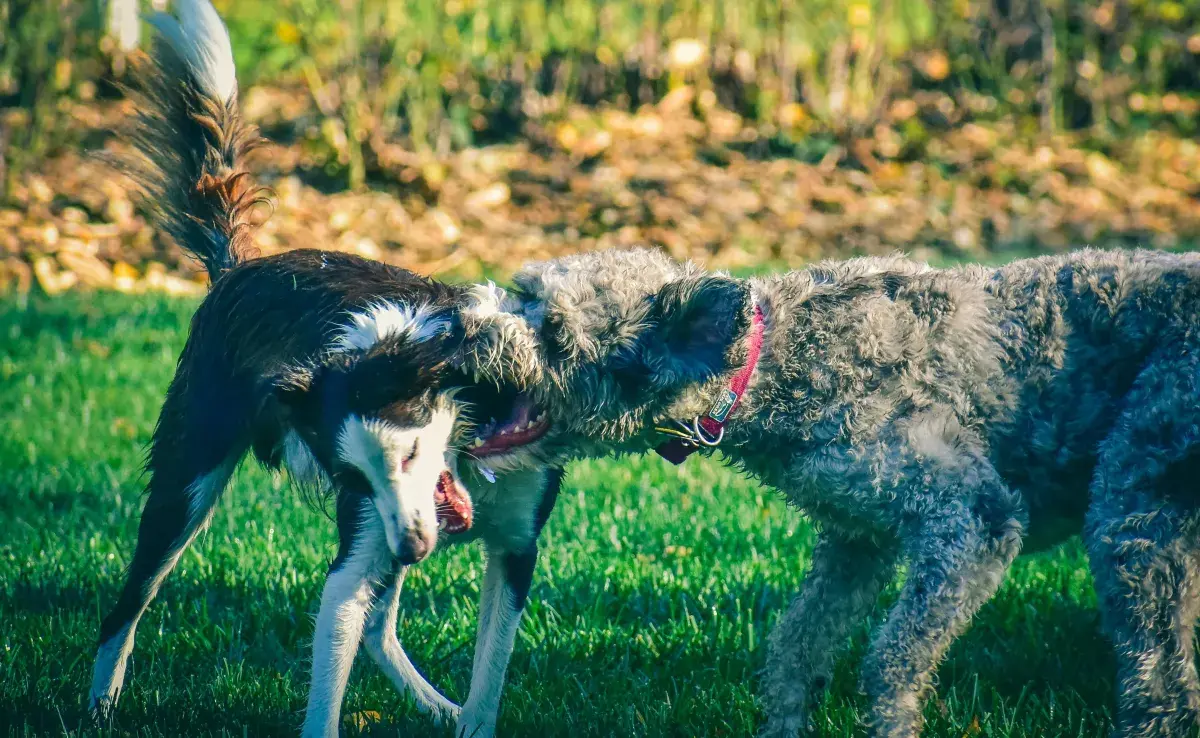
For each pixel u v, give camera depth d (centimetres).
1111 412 837
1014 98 3288
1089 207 2714
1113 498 823
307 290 920
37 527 1358
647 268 856
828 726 909
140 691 934
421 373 793
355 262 965
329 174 2892
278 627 1101
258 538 1301
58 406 1831
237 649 1042
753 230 2644
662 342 827
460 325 818
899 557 927
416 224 2694
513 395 834
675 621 1098
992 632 1062
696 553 1262
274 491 1458
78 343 2088
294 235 2578
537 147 3077
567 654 1035
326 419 811
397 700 953
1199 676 906
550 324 822
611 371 827
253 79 2873
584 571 1199
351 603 841
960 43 3353
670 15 3162
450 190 2842
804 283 876
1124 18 3250
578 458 877
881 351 837
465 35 2898
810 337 849
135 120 1094
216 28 1085
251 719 895
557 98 3219
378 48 2883
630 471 1523
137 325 2178
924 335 841
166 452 970
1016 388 841
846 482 841
